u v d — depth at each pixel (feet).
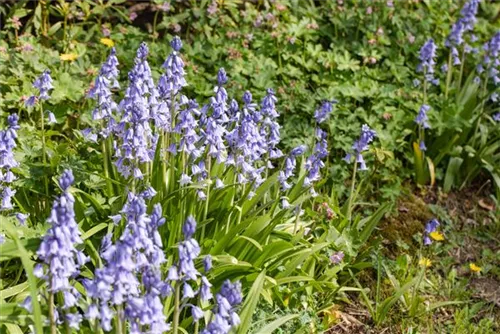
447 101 5.66
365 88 5.53
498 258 4.95
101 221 3.99
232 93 5.25
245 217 4.15
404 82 5.79
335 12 6.00
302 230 4.26
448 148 5.60
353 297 4.50
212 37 5.63
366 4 6.10
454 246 5.03
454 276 4.68
